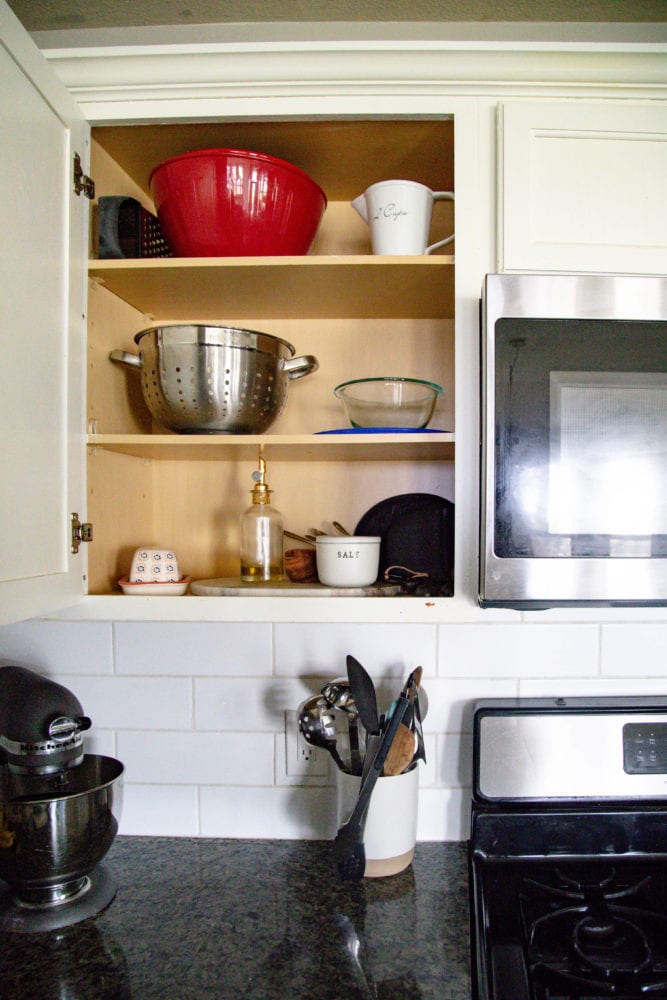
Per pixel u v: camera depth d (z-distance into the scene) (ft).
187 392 2.76
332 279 2.87
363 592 2.70
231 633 3.28
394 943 2.39
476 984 2.15
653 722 2.94
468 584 2.58
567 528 2.31
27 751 2.78
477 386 2.57
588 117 2.51
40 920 2.49
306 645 3.27
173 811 3.29
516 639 3.23
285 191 2.74
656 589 2.31
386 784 2.80
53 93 2.35
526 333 2.30
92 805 2.62
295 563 3.14
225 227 2.73
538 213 2.51
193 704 3.29
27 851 2.49
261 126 2.78
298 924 2.51
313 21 3.42
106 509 2.98
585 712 2.93
